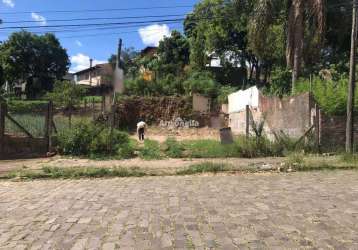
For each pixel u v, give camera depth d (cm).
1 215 793
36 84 7038
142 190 1034
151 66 6512
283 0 2558
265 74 5175
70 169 1367
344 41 3997
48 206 863
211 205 836
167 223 708
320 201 857
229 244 592
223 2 5025
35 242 625
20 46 6888
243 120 3044
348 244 586
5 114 1733
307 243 591
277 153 1734
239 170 1364
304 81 2250
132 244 604
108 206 850
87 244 609
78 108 3984
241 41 5203
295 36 2431
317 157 1622
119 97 4009
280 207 807
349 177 1205
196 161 1596
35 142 1767
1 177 1288
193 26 6469
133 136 3253
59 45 7231
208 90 4512
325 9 2342
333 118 1805
